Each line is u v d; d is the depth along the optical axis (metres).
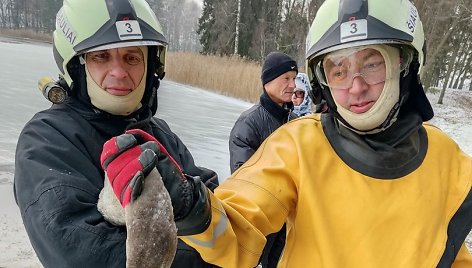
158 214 0.96
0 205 4.04
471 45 36.59
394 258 1.39
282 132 1.58
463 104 27.98
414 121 1.48
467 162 1.58
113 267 1.14
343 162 1.46
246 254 1.31
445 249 1.44
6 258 3.25
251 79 15.56
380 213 1.41
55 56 1.52
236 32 31.95
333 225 1.41
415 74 1.49
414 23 1.43
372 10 1.37
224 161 6.38
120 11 1.44
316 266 1.40
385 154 1.43
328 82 1.45
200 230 1.16
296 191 1.47
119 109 1.50
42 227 1.16
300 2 29.34
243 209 1.35
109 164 1.04
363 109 1.40
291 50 28.33
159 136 1.80
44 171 1.25
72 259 1.14
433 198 1.46
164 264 0.95
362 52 1.38
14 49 27.78
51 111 1.48
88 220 1.17
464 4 23.19
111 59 1.45
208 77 17.31
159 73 1.77
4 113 7.71
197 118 9.98
